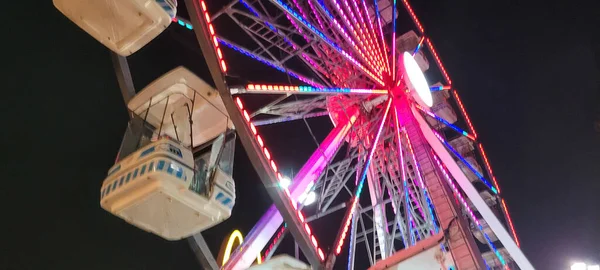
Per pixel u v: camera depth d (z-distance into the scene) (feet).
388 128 62.23
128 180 28.73
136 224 31.04
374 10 73.20
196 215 30.66
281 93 43.37
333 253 38.63
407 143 58.65
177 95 36.24
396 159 60.90
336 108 62.28
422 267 37.86
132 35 30.73
